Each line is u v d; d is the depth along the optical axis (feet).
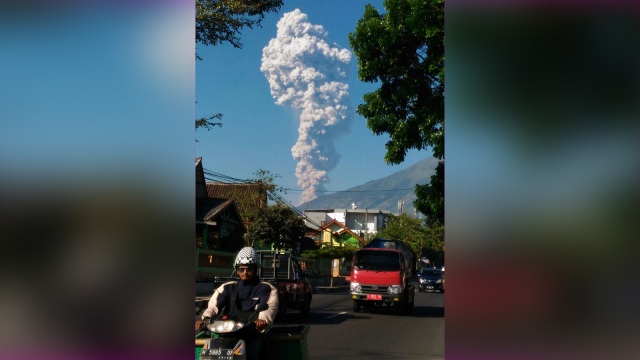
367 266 62.08
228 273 83.71
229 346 16.97
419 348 35.45
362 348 35.40
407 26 52.65
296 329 19.33
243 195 111.24
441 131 54.60
